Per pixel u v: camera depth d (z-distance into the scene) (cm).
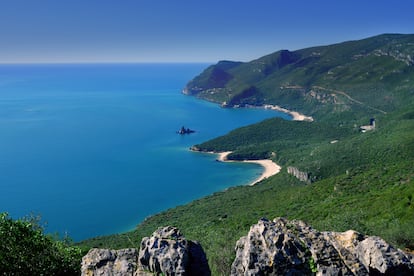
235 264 2811
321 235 2803
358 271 2561
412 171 15388
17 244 3189
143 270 2822
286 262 2586
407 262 2638
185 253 2794
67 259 3397
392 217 8975
